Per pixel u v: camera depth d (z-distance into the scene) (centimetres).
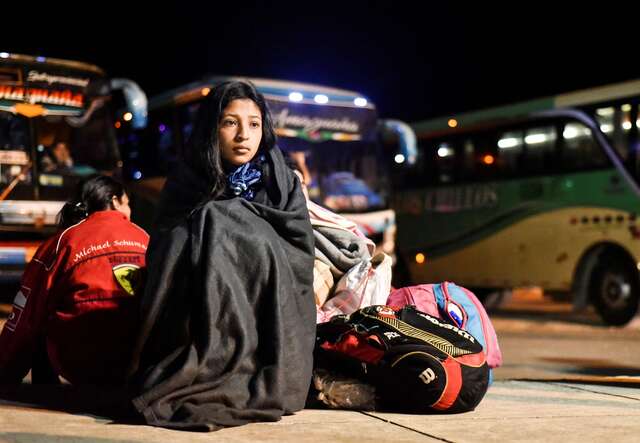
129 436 297
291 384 346
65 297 392
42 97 1156
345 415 357
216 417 320
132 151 1369
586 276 1352
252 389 335
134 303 389
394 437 310
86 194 418
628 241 1284
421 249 1638
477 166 1542
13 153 1116
